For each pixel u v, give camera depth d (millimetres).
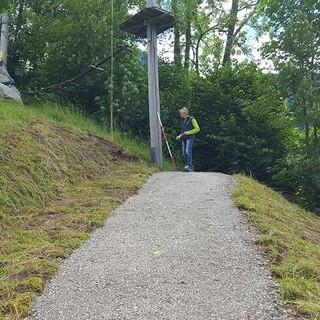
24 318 3775
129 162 11320
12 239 5656
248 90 16031
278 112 15031
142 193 8219
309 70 14203
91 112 15727
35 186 7461
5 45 15227
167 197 7855
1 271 4664
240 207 7113
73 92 15883
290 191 14391
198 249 5238
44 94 15336
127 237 5719
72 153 9602
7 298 4082
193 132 12328
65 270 4707
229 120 14898
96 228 6129
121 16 16297
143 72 16328
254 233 5844
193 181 9406
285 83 14398
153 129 12656
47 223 6316
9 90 13336
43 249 5211
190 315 3750
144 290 4215
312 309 3824
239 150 14945
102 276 4539
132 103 15258
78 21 15695
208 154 16047
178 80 17266
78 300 4051
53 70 15906
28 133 9117
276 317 3725
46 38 15945
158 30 13250
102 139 11773
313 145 14117
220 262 4855
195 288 4238
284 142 15219
